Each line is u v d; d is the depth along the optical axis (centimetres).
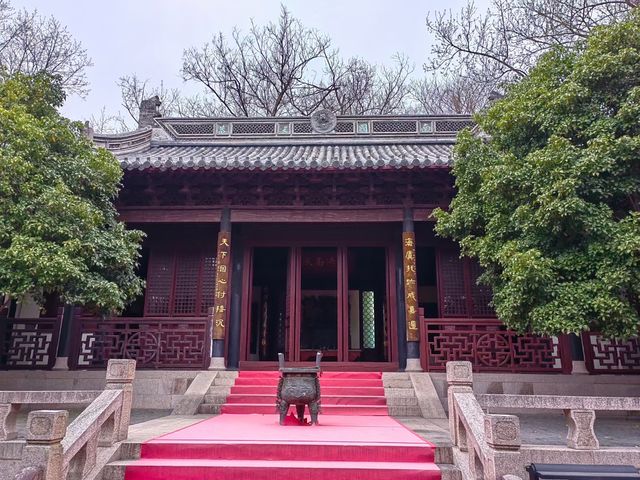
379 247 1397
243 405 923
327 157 1498
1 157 771
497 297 876
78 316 1133
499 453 435
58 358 1108
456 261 1330
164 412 978
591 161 718
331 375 1075
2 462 492
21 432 646
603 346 1109
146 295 1344
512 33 2077
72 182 902
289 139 1762
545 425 858
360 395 979
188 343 1136
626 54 757
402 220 1248
